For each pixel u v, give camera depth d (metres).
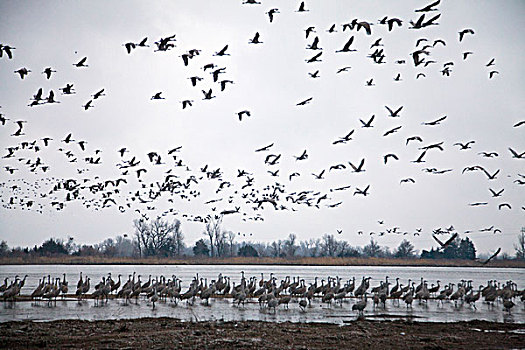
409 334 36.56
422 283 62.84
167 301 55.66
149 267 149.50
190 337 34.06
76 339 33.41
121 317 43.06
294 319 43.03
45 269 129.38
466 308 52.56
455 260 163.25
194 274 107.44
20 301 53.25
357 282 89.25
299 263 153.88
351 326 39.47
